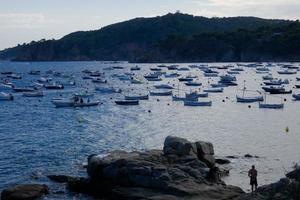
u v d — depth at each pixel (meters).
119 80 198.50
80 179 46.16
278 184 36.16
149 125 86.94
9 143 69.06
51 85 161.00
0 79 198.25
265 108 111.25
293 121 91.38
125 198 41.28
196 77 198.88
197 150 50.25
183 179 42.47
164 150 49.12
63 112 105.81
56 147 66.00
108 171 44.38
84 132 79.00
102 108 112.88
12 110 109.62
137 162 44.41
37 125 87.31
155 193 41.12
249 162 56.22
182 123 89.50
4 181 48.66
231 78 176.00
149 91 146.88
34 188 43.47
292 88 157.00
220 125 87.06
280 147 65.88
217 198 39.62
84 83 185.25
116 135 76.00
